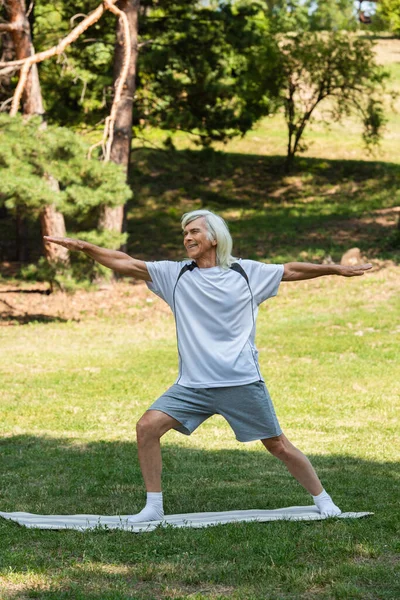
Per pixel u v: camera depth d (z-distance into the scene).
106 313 24.28
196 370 6.52
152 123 34.00
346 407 13.20
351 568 5.36
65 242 6.60
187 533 6.20
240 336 6.54
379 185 40.72
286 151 46.38
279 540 5.96
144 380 15.78
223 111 34.72
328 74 40.38
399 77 58.41
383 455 9.94
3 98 29.69
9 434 11.56
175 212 38.44
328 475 8.78
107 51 31.80
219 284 6.48
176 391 6.56
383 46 66.88
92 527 6.45
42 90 32.16
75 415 12.86
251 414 6.51
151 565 5.51
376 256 28.50
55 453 10.20
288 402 13.59
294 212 37.28
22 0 24.42
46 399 14.16
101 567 5.48
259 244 32.25
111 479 8.63
